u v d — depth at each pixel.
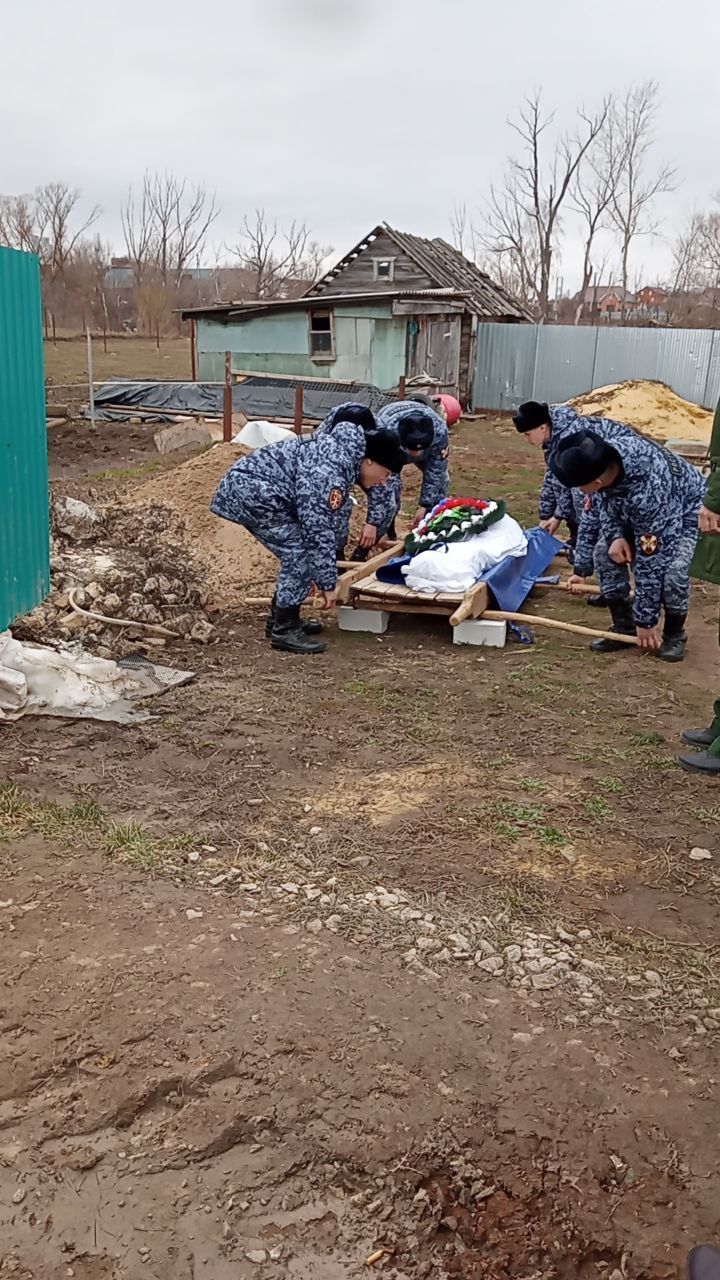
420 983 3.06
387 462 6.33
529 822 4.10
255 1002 2.94
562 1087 2.66
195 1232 2.25
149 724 5.06
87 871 3.63
